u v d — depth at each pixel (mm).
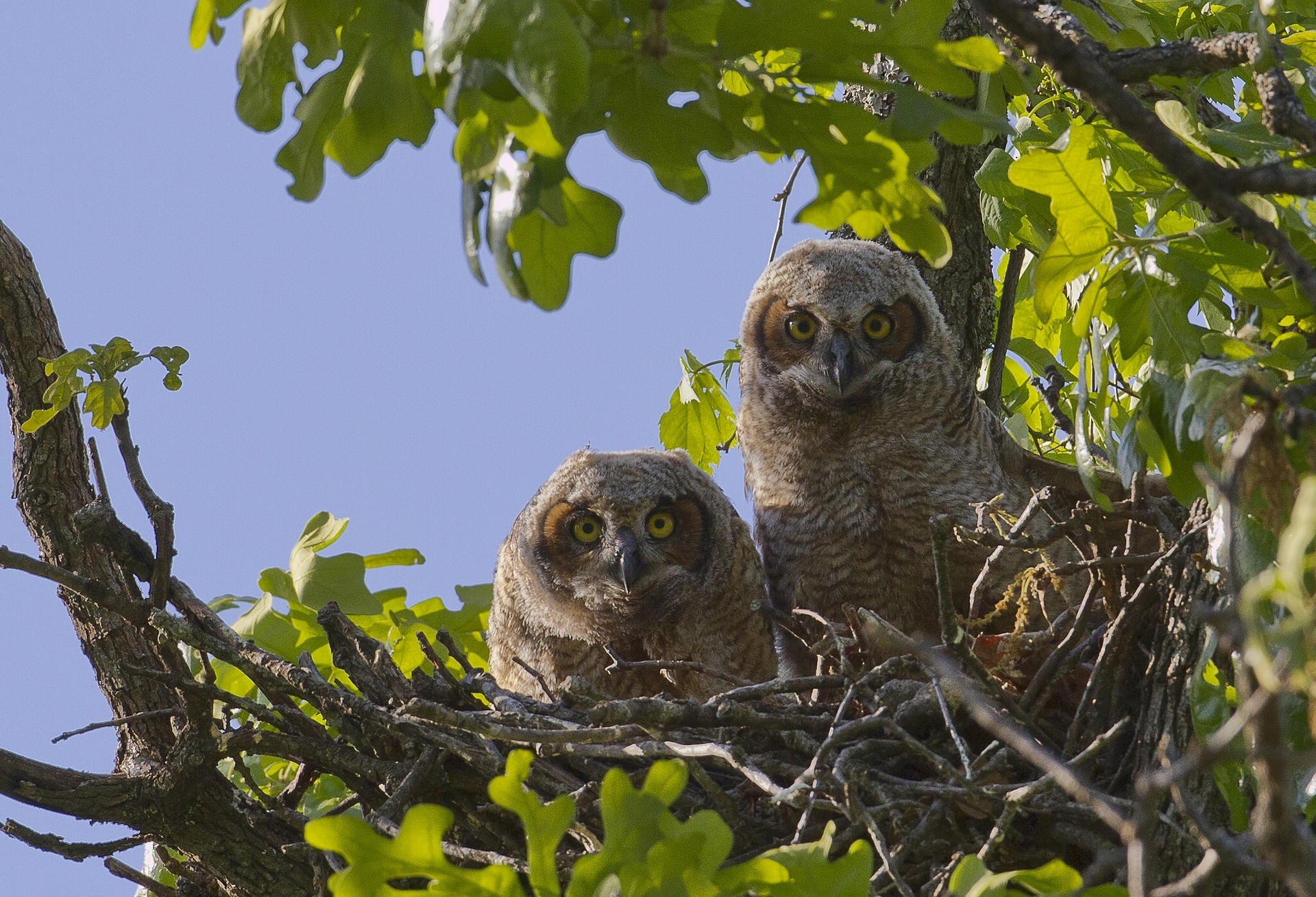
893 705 8867
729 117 6324
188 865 10156
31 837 9414
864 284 13477
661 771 6270
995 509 10727
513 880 6020
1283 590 3969
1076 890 5754
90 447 9672
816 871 6027
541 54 4910
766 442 13727
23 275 10688
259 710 9398
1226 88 11109
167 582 9547
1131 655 8914
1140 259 7770
